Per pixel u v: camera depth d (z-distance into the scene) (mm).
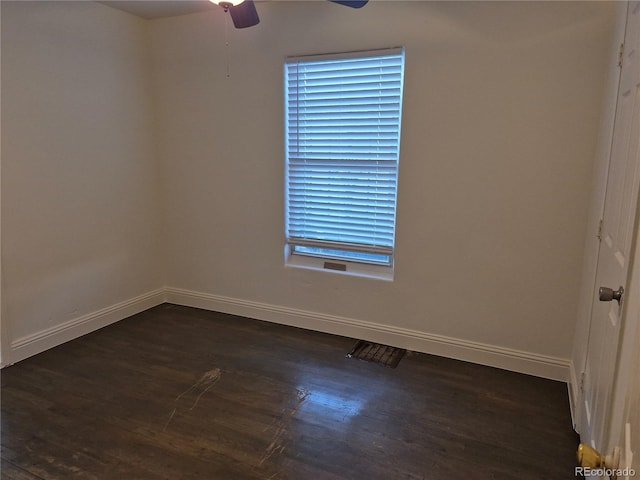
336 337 3318
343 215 3223
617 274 1474
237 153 3475
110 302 3512
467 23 2613
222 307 3803
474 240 2814
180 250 3900
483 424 2264
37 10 2789
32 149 2832
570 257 2588
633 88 1524
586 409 1929
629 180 1414
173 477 1878
